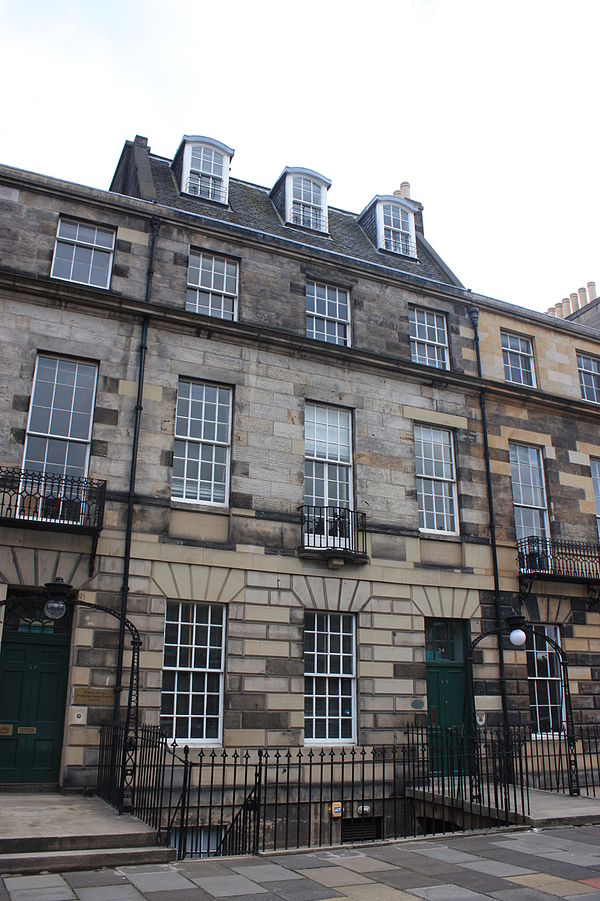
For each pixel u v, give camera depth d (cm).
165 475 1462
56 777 1282
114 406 1458
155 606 1384
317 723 1484
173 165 1992
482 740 1484
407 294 1905
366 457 1688
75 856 858
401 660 1581
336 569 1567
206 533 1483
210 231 1675
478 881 840
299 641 1491
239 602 1460
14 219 1498
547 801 1344
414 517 1700
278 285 1730
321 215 2042
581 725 1666
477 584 1723
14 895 734
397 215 2175
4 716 1281
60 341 1449
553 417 2009
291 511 1566
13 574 1293
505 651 1703
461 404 1864
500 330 2047
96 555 1359
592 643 1842
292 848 1041
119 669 1309
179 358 1548
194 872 861
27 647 1320
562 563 1855
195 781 1311
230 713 1391
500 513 1827
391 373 1778
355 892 787
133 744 1138
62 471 1403
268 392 1617
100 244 1586
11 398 1378
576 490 1980
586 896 779
